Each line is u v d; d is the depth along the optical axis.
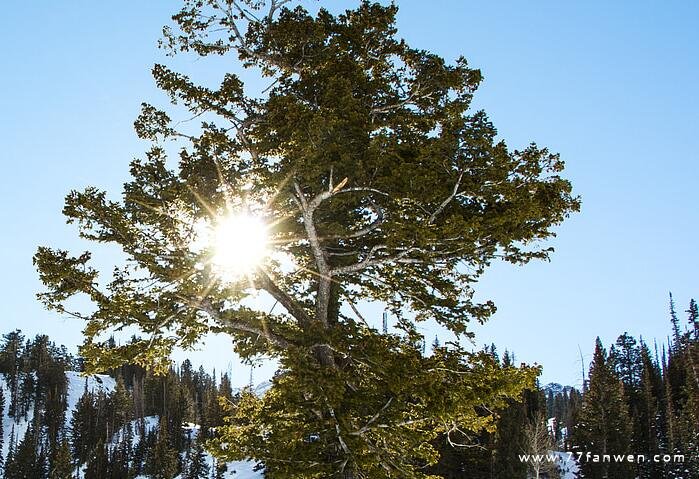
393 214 11.84
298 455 11.19
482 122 11.73
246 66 14.22
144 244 11.84
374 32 13.80
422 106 14.03
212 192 12.82
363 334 12.25
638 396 75.50
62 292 10.90
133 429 121.69
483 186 11.14
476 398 11.12
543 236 11.87
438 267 12.98
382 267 13.80
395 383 10.95
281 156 12.39
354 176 11.79
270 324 12.66
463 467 45.06
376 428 11.38
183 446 101.94
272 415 12.11
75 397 145.25
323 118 10.91
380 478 10.88
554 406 115.94
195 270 11.77
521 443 50.41
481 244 11.69
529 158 11.05
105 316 10.95
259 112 13.56
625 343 92.44
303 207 12.45
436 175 10.88
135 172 12.81
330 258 14.01
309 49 13.72
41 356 145.00
